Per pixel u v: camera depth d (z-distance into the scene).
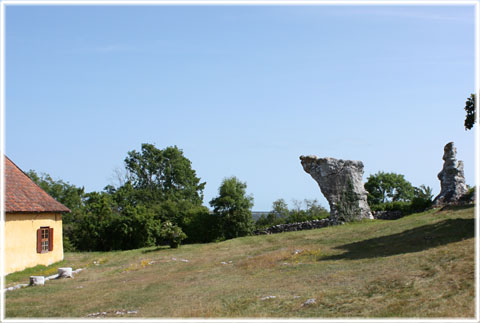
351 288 12.10
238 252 24.17
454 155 32.19
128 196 58.19
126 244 35.84
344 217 32.78
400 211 35.59
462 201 29.53
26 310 12.79
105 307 12.76
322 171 34.41
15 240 21.23
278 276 15.52
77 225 37.66
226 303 12.08
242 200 37.94
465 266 12.27
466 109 19.80
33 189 24.81
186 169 65.50
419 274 12.42
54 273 20.72
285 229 37.19
